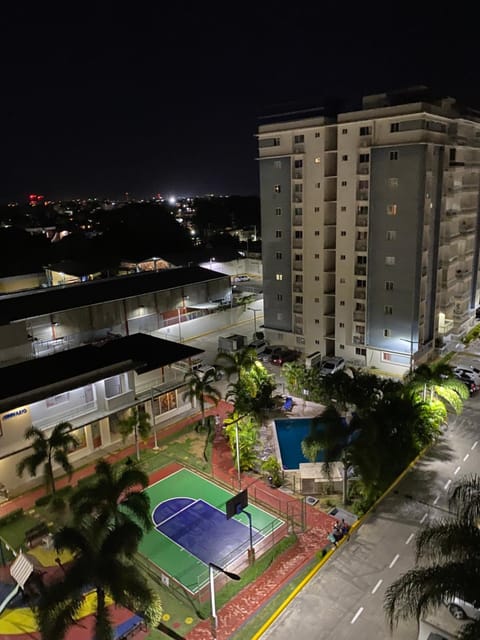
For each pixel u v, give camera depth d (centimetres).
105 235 11819
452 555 1962
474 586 1639
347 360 5397
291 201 5375
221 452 3816
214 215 17338
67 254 11012
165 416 4347
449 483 3303
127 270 9531
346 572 2594
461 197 5588
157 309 6469
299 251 5472
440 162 4862
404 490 3253
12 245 11388
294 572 2623
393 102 4622
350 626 2278
